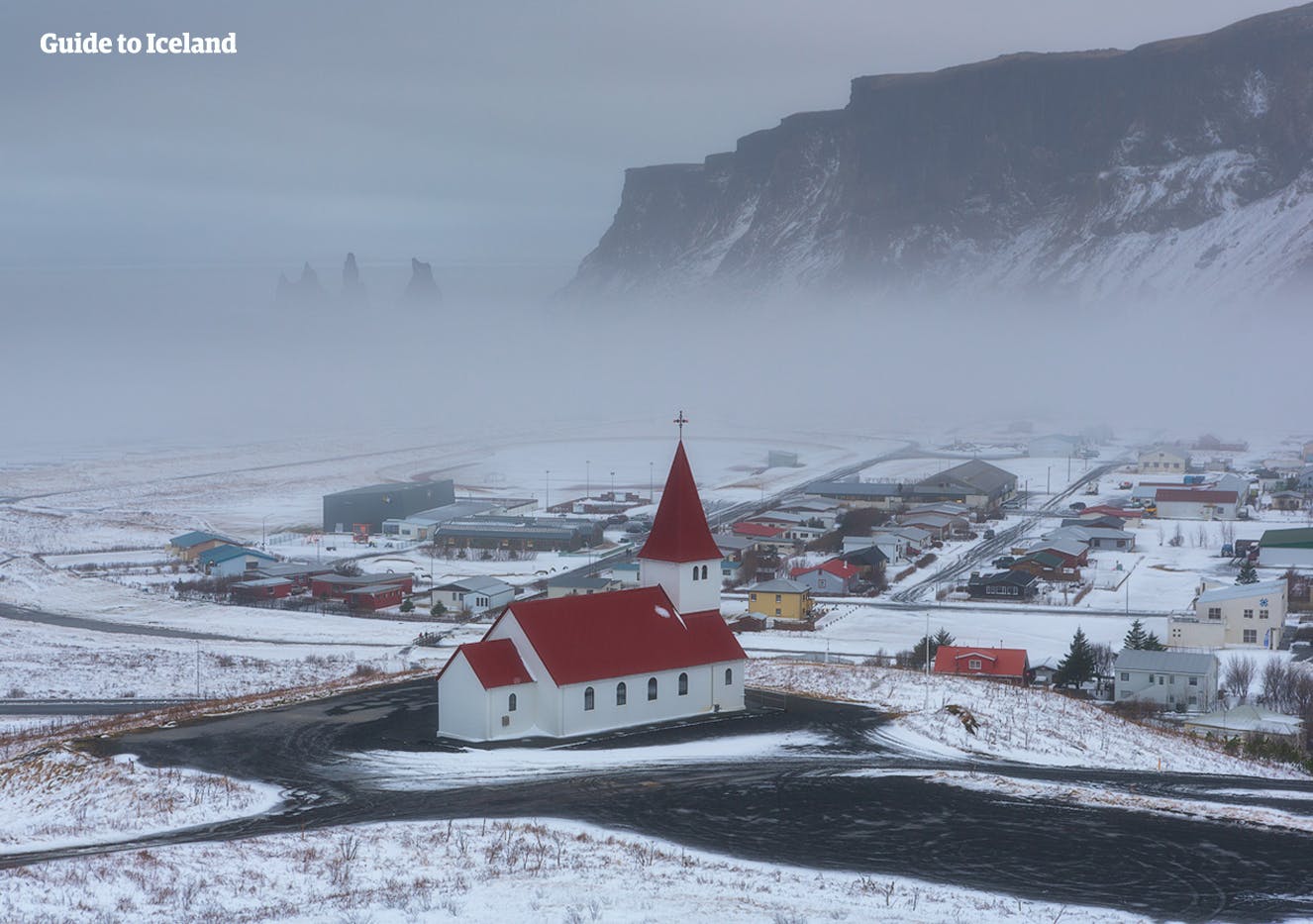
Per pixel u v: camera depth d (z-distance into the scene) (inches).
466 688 5669.3
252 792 4901.6
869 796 4766.2
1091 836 4264.3
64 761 5324.8
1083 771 5315.0
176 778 5059.1
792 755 5452.8
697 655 6082.7
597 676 5777.6
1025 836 4264.3
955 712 6067.9
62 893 3651.6
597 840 4234.7
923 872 3907.5
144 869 3878.0
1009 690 6835.6
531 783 4990.2
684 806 4650.6
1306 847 4156.0
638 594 6127.0
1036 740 5861.2
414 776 5113.2
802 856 4062.5
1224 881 3821.4
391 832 4291.3
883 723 6013.8
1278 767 5807.1
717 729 5890.8
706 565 6323.8
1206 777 5255.9
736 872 3873.0
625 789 4884.4
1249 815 4520.2
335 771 5187.0
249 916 3462.1
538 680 5753.0
